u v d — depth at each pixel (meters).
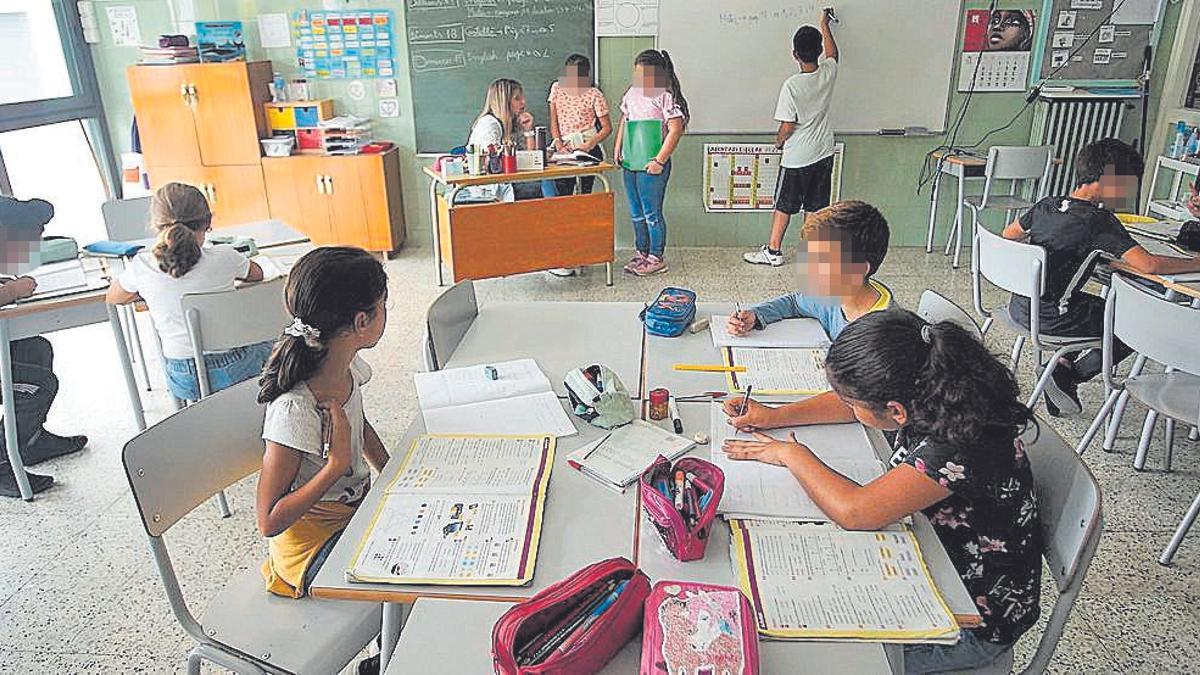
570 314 2.28
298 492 1.44
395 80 5.18
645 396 1.74
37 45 4.80
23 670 1.94
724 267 5.01
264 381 1.50
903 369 1.21
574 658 0.94
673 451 1.49
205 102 4.92
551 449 1.50
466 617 1.07
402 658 1.00
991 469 1.23
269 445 1.46
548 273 4.97
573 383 1.66
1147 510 2.51
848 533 1.23
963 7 4.81
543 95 5.18
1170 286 2.61
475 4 4.97
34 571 2.30
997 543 1.28
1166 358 2.21
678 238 5.48
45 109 4.80
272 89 5.12
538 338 2.10
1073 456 1.33
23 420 2.76
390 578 1.14
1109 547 2.34
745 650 0.94
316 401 1.52
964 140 5.11
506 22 5.00
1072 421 3.12
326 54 5.14
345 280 1.49
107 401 3.37
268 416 1.49
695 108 5.13
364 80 5.19
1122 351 2.95
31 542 2.44
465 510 1.30
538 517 1.28
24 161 4.73
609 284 4.69
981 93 4.99
